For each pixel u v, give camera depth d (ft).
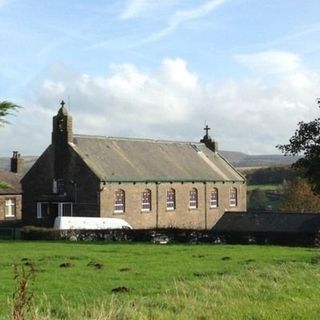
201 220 232.73
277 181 408.26
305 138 159.53
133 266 88.38
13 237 170.81
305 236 143.13
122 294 60.29
